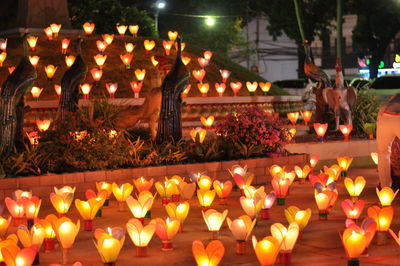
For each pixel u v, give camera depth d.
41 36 22.31
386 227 8.05
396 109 11.07
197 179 11.16
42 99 18.84
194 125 18.58
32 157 11.80
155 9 43.06
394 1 43.38
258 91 22.14
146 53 21.95
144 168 12.23
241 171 11.89
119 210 10.59
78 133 12.11
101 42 20.62
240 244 7.76
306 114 18.83
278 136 13.91
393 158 11.43
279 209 10.55
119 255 7.83
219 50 51.81
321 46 60.91
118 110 13.70
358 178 10.83
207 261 6.65
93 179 11.73
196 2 50.22
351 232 7.08
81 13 28.20
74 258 7.78
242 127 13.73
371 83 32.72
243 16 50.38
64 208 9.48
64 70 20.34
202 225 9.41
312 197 11.70
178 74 13.75
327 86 18.41
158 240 8.51
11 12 31.27
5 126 12.12
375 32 44.38
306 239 8.48
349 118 17.72
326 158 15.90
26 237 7.40
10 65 20.36
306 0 44.91
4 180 10.99
